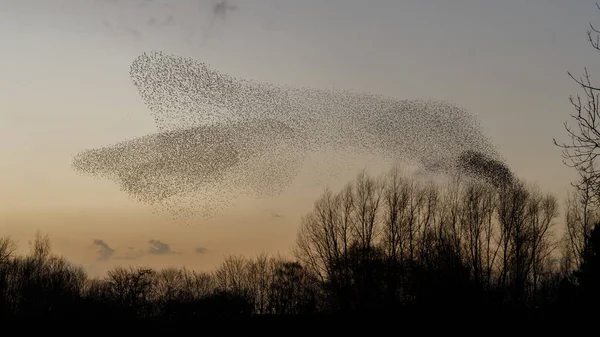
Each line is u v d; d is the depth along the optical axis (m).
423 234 67.25
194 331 72.38
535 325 55.62
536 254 66.06
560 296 51.03
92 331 71.06
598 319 40.66
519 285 63.28
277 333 68.00
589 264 44.75
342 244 68.81
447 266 60.19
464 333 57.25
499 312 58.69
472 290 59.25
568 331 45.66
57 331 70.12
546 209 66.50
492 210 66.19
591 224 63.00
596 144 17.78
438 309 58.91
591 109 17.84
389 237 67.81
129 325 72.56
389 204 68.44
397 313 62.16
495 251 65.69
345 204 69.50
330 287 67.94
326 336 64.44
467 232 66.06
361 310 64.81
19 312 72.00
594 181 17.94
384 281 65.19
